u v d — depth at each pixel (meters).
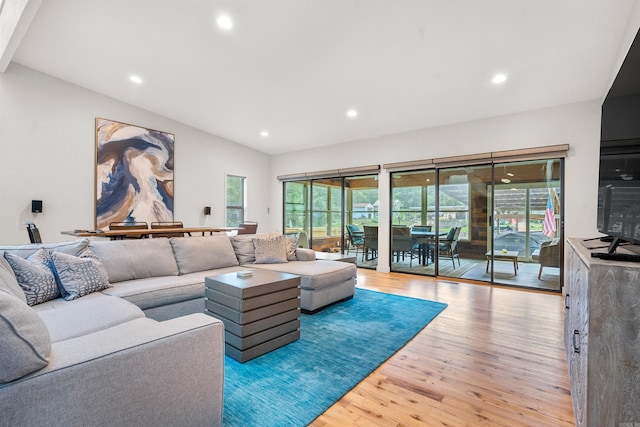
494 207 4.76
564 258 4.15
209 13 3.04
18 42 3.33
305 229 7.14
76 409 1.02
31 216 4.23
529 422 1.61
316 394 1.83
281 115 5.36
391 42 3.19
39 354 0.99
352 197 6.38
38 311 1.88
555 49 3.04
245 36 3.34
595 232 3.92
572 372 1.76
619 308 1.16
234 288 2.26
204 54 3.72
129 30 3.36
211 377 1.39
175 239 3.36
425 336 2.74
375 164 5.89
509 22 2.74
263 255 3.88
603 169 1.98
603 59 3.12
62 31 3.41
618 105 1.71
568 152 4.07
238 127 6.02
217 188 6.48
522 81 3.65
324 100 4.66
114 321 1.76
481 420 1.63
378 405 1.75
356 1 2.71
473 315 3.29
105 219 4.89
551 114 4.19
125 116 5.12
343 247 6.53
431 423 1.60
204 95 4.79
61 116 4.47
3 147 4.02
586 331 1.27
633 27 2.43
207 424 1.38
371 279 5.14
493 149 4.62
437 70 3.59
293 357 2.30
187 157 5.99
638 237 1.37
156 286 2.60
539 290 4.35
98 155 4.82
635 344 1.14
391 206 5.79
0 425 0.89
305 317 3.21
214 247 3.57
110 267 2.71
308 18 2.98
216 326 1.43
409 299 3.90
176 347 1.27
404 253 5.67
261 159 7.45
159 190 5.55
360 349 2.45
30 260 2.20
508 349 2.47
